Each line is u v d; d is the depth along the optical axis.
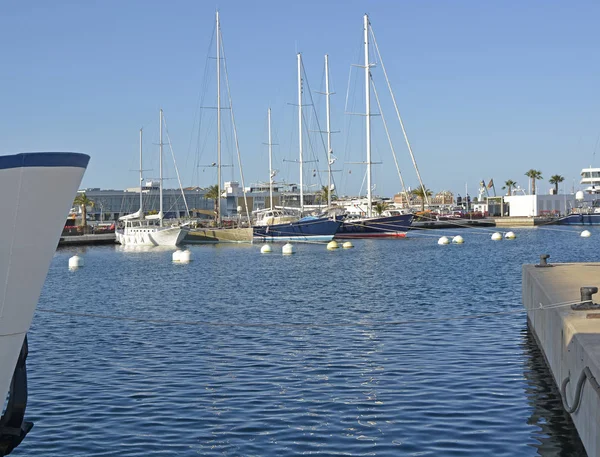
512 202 166.00
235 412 17.05
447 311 32.44
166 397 18.41
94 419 16.67
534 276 23.94
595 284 21.45
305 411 17.02
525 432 15.14
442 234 117.38
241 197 172.00
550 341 18.27
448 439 14.88
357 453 14.30
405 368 20.78
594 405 11.68
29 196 10.47
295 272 56.09
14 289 10.84
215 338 26.19
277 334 26.81
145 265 68.06
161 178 107.81
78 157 10.84
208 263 68.12
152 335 27.09
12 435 11.82
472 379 19.30
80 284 51.84
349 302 36.84
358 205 120.19
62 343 25.94
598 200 160.12
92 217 166.00
